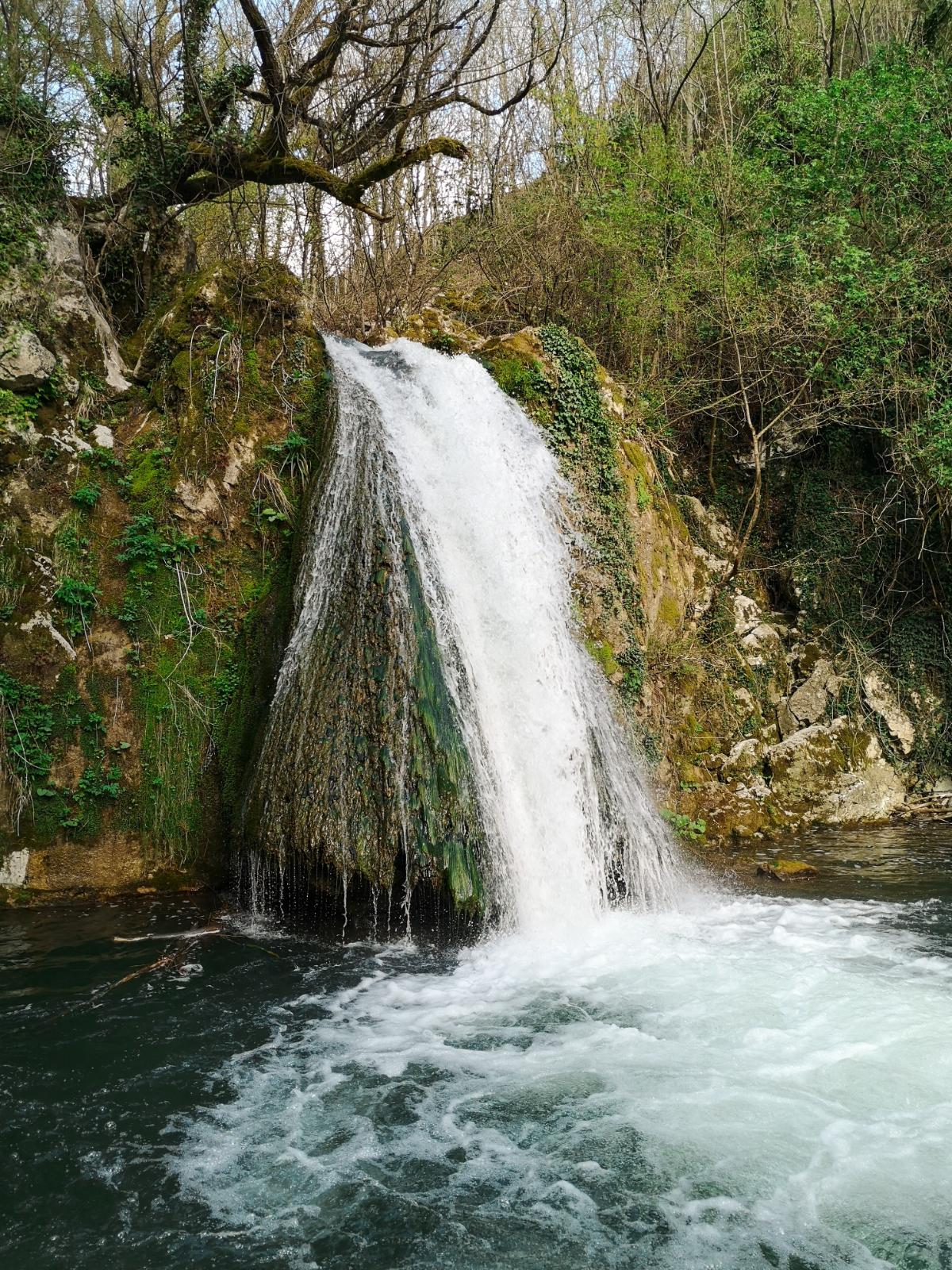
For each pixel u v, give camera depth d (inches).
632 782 368.8
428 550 326.6
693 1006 236.2
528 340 442.6
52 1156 173.3
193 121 448.8
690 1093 193.3
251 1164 171.2
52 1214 157.1
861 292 496.4
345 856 278.4
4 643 329.1
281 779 297.3
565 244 586.2
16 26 408.5
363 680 295.7
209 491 362.3
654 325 561.3
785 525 585.3
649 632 451.5
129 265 456.1
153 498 358.6
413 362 419.2
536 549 384.2
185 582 355.3
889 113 524.7
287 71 454.3
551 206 598.5
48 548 341.7
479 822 282.7
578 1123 183.0
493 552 358.0
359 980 255.3
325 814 283.9
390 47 462.9
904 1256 145.6
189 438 363.6
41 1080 200.4
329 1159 172.4
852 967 260.7
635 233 558.6
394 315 618.2
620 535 434.0
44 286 365.7
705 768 453.4
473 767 289.7
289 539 368.8
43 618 335.3
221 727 348.8
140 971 261.0
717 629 504.4
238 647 357.1
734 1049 212.4
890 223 539.8
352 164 624.4
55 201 393.1
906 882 354.3
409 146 647.1
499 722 322.3
